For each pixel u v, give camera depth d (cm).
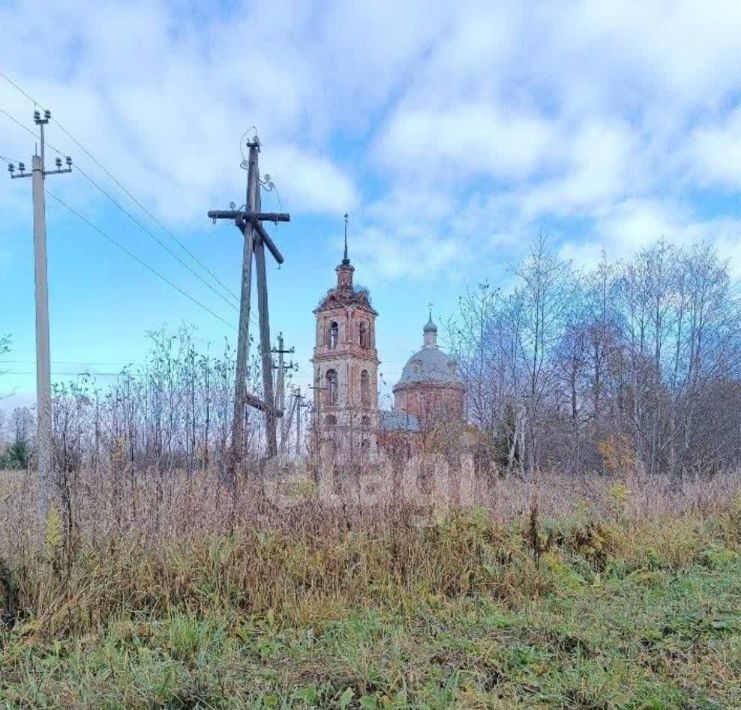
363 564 542
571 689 356
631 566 662
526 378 1672
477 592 542
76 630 434
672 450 1567
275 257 1115
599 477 1241
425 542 598
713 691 354
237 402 714
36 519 516
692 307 1808
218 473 646
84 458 593
